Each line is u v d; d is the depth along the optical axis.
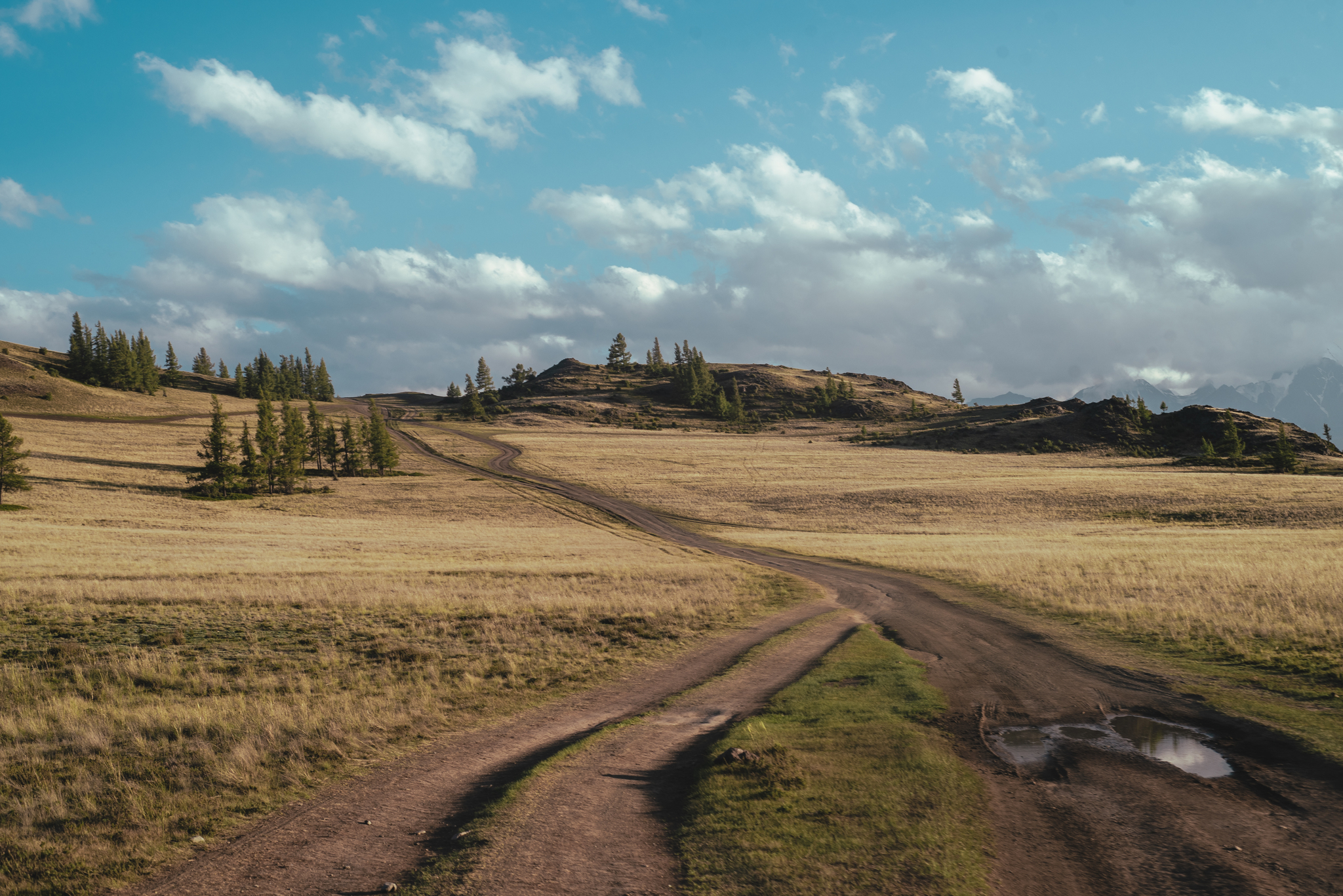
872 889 5.94
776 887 6.03
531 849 6.88
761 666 16.73
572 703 13.48
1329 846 6.76
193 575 29.62
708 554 48.06
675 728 11.62
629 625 21.75
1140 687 13.42
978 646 18.14
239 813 8.04
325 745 10.30
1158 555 35.25
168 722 11.12
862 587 32.12
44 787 8.59
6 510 55.06
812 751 9.72
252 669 15.21
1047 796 8.09
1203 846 6.79
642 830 7.39
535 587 29.25
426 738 11.05
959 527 59.91
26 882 6.42
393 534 54.91
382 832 7.54
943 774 8.65
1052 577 29.91
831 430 190.12
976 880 6.06
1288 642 15.92
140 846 7.16
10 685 13.56
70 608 21.17
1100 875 6.21
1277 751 9.59
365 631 19.80
